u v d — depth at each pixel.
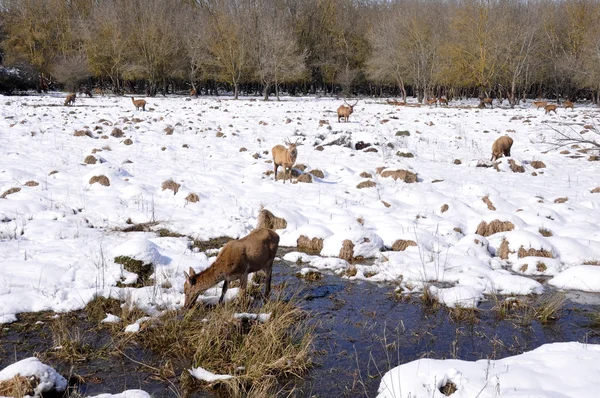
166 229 10.54
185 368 5.68
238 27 58.53
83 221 10.62
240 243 6.96
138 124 24.81
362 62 70.94
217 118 30.72
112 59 60.00
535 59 55.75
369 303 7.54
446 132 26.75
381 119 31.64
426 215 11.51
